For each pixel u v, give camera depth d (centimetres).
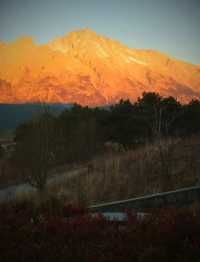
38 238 470
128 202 715
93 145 3161
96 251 410
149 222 495
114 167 1527
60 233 473
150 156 1608
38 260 397
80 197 977
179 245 423
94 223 509
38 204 694
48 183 1911
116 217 605
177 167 1384
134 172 1397
